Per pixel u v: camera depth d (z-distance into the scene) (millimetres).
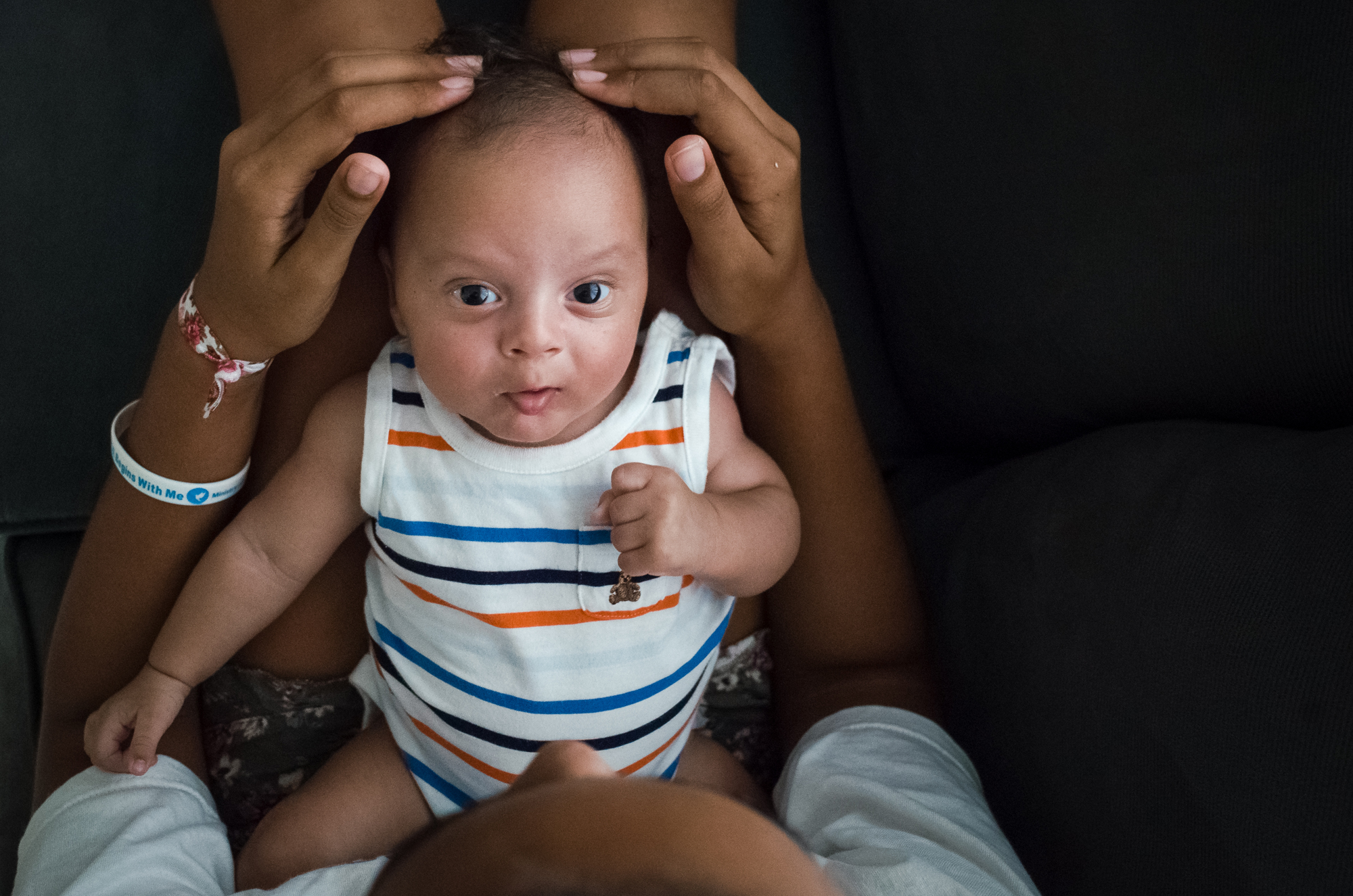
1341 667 667
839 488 978
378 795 903
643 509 731
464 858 268
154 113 1137
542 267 717
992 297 1022
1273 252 804
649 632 833
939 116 1050
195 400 828
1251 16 821
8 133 1116
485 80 733
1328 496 732
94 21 1136
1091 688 831
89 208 1123
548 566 820
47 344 1108
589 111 741
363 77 683
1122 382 943
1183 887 717
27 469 1093
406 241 747
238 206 708
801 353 926
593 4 925
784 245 835
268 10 875
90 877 744
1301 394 816
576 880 251
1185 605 776
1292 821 657
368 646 996
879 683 1004
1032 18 966
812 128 1199
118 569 897
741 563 802
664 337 865
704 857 262
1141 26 890
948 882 729
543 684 825
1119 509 875
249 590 860
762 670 1055
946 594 1037
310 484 854
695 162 709
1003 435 1099
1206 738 727
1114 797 786
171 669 863
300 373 938
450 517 825
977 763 961
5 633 1104
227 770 988
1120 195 901
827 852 832
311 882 755
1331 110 769
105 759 864
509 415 757
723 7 968
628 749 863
